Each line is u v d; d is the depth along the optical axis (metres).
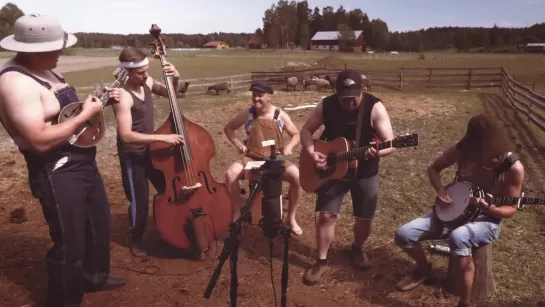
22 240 4.79
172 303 3.69
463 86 22.75
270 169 2.54
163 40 4.21
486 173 3.35
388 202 5.80
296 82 21.95
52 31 2.90
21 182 6.71
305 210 5.66
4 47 2.80
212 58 74.44
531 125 11.46
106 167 7.60
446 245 4.53
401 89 22.48
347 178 3.88
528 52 102.88
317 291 3.86
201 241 4.26
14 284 3.92
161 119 12.96
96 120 3.21
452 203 3.43
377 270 4.17
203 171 4.23
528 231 4.78
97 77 32.62
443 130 10.82
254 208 4.90
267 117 4.84
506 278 3.89
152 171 4.38
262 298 3.74
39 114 2.81
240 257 4.46
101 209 3.59
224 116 13.38
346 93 3.63
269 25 144.88
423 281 3.87
